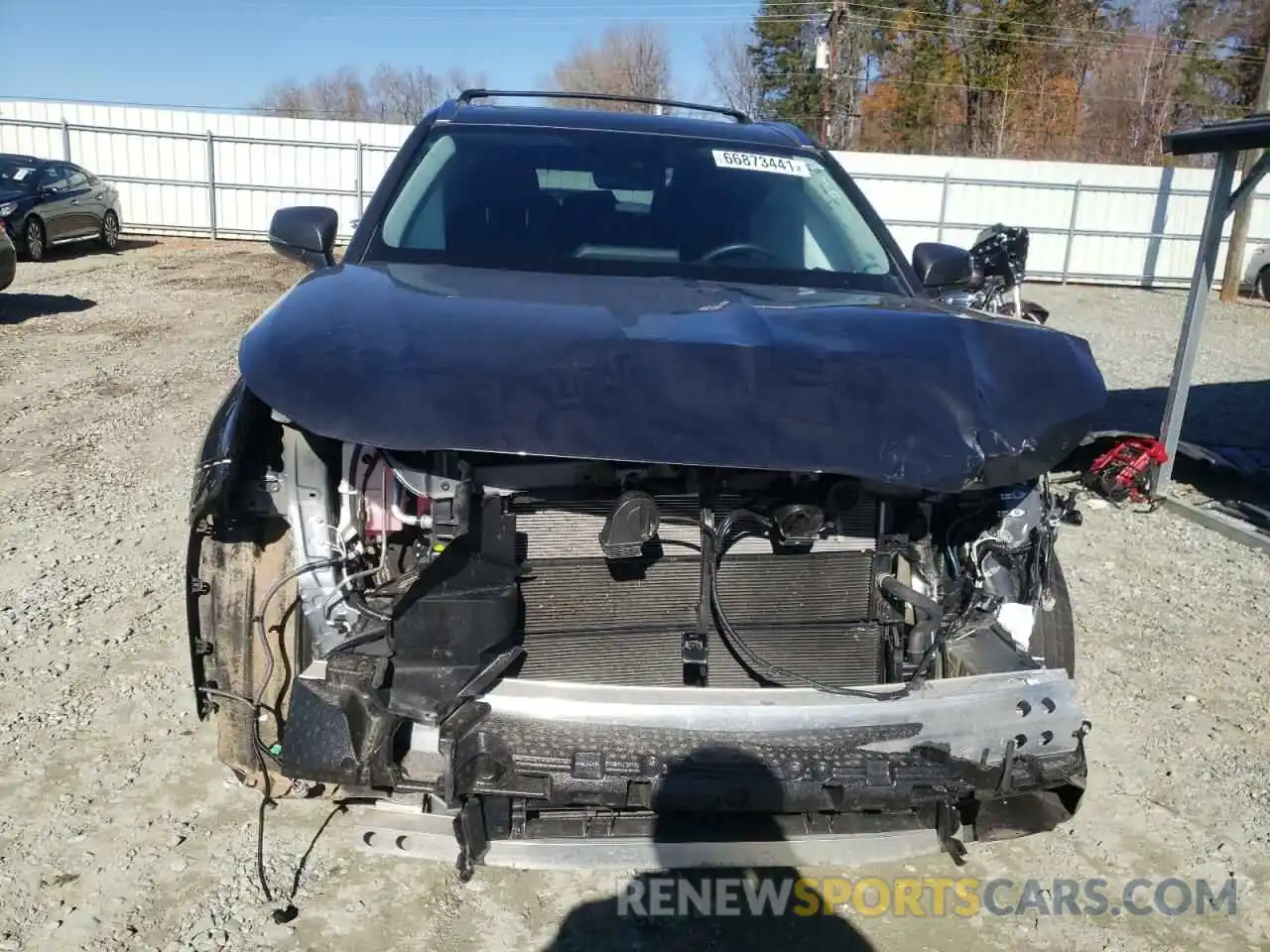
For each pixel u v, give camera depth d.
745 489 2.48
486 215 3.34
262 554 2.62
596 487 2.43
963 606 2.70
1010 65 43.75
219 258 19.09
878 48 44.47
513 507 2.42
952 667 2.72
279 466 2.59
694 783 2.18
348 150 22.06
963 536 2.77
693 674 2.57
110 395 8.21
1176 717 3.92
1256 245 21.39
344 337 2.33
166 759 3.29
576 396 2.21
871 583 2.65
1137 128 44.25
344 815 3.07
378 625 2.38
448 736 2.18
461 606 2.26
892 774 2.25
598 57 49.88
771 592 2.60
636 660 2.55
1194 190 21.34
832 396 2.30
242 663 2.63
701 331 2.51
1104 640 4.62
